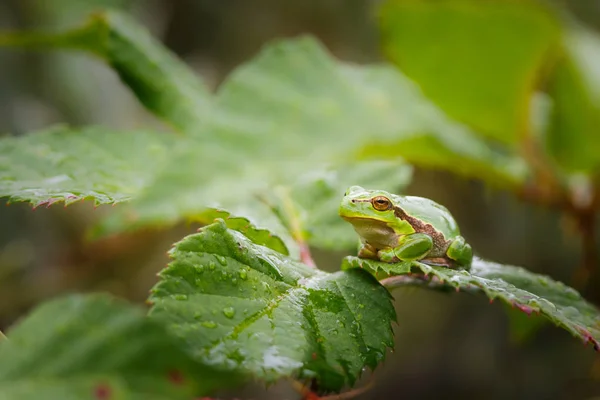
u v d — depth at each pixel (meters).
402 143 0.55
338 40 1.45
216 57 1.52
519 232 1.26
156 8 1.53
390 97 0.61
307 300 0.39
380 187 0.49
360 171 0.50
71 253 1.14
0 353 0.30
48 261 1.11
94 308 0.31
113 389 0.29
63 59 1.26
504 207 1.26
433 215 0.44
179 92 0.53
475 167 0.58
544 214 1.22
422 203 0.45
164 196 0.43
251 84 0.55
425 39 0.57
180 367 0.29
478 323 1.30
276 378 0.37
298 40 0.58
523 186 0.59
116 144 0.46
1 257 1.02
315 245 0.46
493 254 1.26
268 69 0.56
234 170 0.48
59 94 1.24
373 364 0.38
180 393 0.29
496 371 1.24
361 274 0.41
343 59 1.42
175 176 0.45
